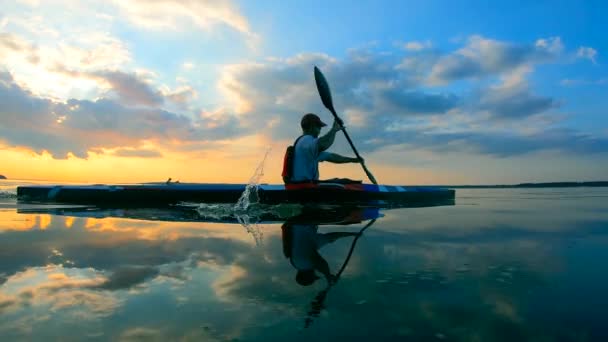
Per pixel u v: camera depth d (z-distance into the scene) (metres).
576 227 2.29
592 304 0.83
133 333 0.68
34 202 4.16
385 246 1.55
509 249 1.51
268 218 2.70
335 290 0.93
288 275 1.08
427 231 2.04
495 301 0.85
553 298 0.87
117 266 1.18
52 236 1.76
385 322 0.73
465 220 2.67
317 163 3.89
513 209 3.91
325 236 1.83
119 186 4.36
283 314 0.77
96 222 2.34
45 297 0.88
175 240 1.67
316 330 0.69
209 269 1.15
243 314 0.77
